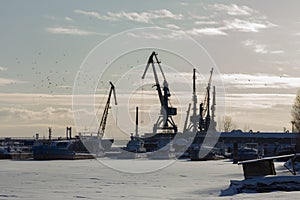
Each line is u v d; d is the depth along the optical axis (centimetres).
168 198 3559
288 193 3238
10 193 3938
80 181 5106
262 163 3903
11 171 6781
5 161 10325
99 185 4638
